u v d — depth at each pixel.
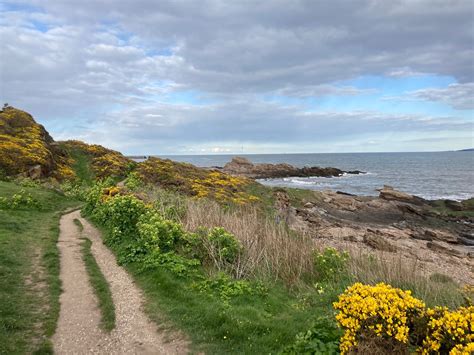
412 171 120.31
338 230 32.91
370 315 5.03
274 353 6.51
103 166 45.53
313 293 10.40
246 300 9.08
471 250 30.56
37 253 12.52
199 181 39.06
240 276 11.09
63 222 19.69
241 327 7.29
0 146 35.12
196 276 10.22
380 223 42.25
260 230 14.45
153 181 38.28
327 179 95.69
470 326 4.67
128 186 27.45
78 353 6.55
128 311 8.23
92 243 14.70
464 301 8.62
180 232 12.66
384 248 25.95
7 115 45.66
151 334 7.24
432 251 27.52
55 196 27.39
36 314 7.91
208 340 6.99
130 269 11.09
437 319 5.00
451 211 48.34
